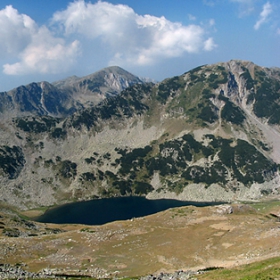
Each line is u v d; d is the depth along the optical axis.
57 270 87.75
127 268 89.69
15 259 95.94
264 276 54.78
